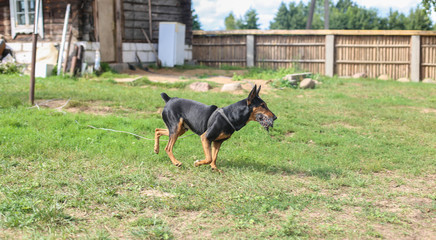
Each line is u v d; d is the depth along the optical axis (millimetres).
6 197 4527
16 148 6398
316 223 4438
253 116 5672
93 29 16781
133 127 8469
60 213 4242
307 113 11102
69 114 9156
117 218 4340
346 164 6867
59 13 16391
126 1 19172
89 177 5453
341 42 21734
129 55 19406
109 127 8359
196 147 7410
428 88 17328
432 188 5844
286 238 3982
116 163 6145
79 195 4828
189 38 22984
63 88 12695
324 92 15273
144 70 19531
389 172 6637
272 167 6457
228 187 5434
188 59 23141
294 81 16375
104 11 17625
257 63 23266
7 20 17359
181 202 4797
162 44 20688
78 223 4152
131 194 4961
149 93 12719
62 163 5984
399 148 8133
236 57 23641
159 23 20703
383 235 4176
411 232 4277
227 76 19125
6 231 3854
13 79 13930
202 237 3971
